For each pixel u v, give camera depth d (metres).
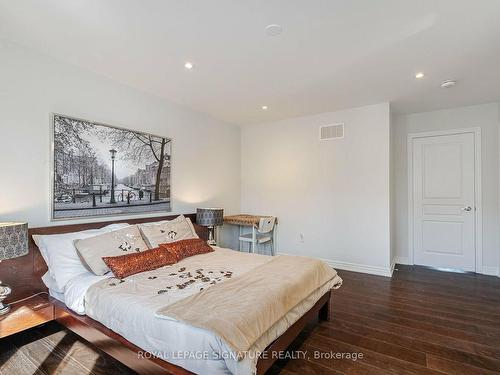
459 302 2.97
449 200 4.23
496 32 2.14
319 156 4.41
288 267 2.39
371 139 3.96
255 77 3.00
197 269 2.44
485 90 3.39
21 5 1.83
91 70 2.83
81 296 2.03
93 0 1.78
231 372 1.30
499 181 3.84
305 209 4.55
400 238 4.57
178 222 3.29
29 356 2.03
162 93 3.47
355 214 4.10
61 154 2.59
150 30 2.13
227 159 4.88
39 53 2.46
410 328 2.42
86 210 2.78
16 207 2.31
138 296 1.84
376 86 3.26
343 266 4.19
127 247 2.53
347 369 1.88
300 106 4.02
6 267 2.21
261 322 1.56
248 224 4.37
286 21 2.02
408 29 2.12
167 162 3.68
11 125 2.29
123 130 3.13
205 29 2.12
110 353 1.80
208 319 1.46
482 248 4.01
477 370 1.85
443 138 4.26
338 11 1.90
